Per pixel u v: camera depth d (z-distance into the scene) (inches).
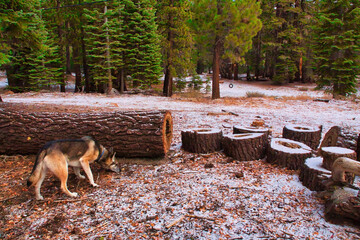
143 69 913.5
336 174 133.2
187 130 235.3
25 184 169.2
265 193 150.5
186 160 210.1
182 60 868.0
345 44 705.0
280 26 1338.6
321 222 121.0
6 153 215.3
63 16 901.2
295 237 111.0
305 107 568.7
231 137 209.3
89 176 162.4
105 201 146.6
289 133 239.3
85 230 119.7
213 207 136.9
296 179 167.6
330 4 733.3
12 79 940.6
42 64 949.2
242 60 663.8
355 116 456.8
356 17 687.1
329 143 217.8
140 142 199.6
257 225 120.3
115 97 768.3
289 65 1352.1
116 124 202.7
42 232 118.6
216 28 627.8
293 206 135.5
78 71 1006.4
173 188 161.2
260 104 604.7
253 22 593.0
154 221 125.6
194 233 115.6
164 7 830.5
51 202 145.9
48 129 205.0
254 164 196.1
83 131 202.8
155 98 749.9
